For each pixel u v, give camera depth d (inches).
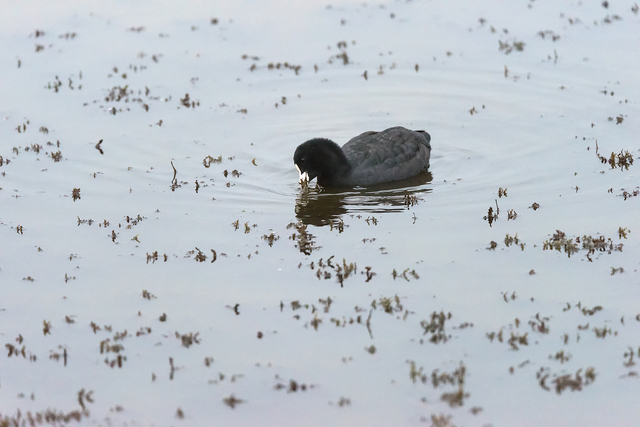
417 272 467.5
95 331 415.5
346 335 405.4
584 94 776.9
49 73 841.5
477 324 411.2
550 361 379.9
